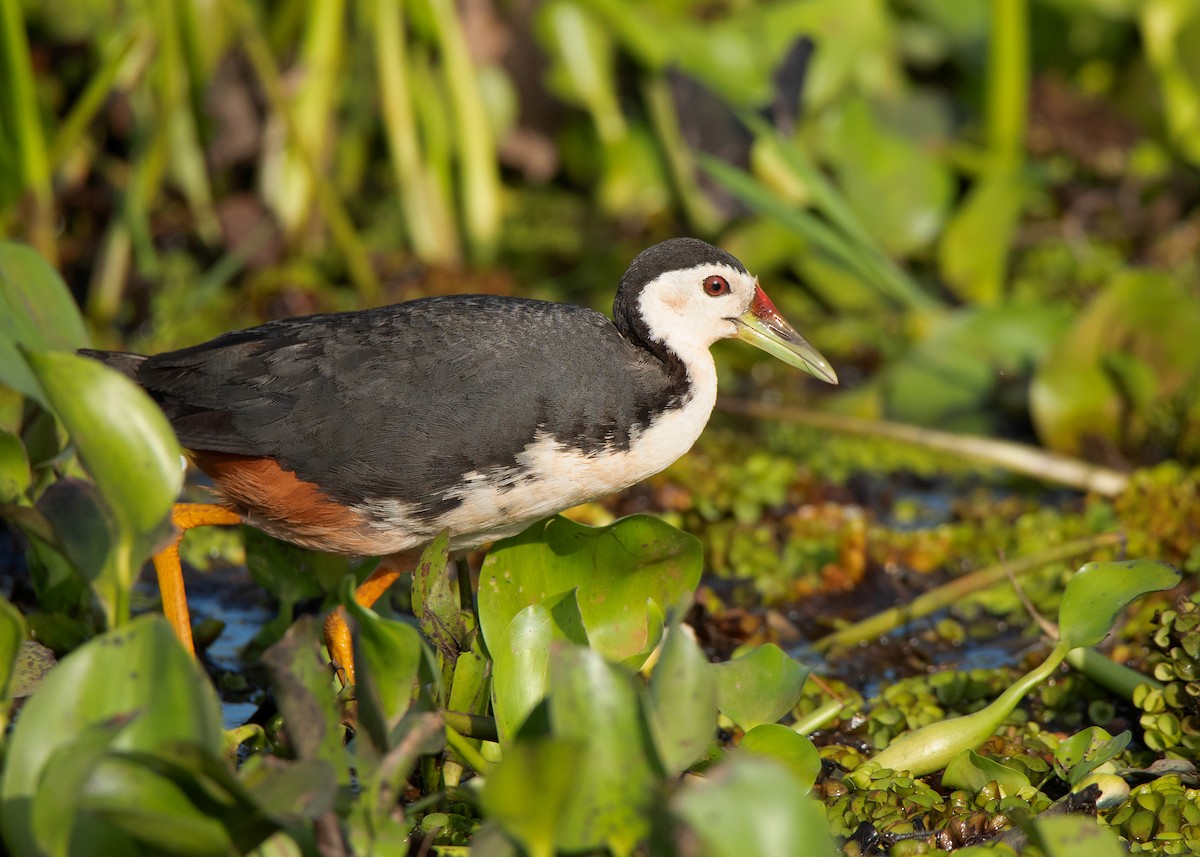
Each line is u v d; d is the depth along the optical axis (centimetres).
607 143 1544
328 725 566
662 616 714
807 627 942
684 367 800
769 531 1038
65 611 814
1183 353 1154
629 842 538
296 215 1440
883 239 1448
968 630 938
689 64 1433
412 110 1495
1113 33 1650
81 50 1517
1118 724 796
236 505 793
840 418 1154
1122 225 1555
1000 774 693
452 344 754
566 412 754
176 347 1323
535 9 1559
